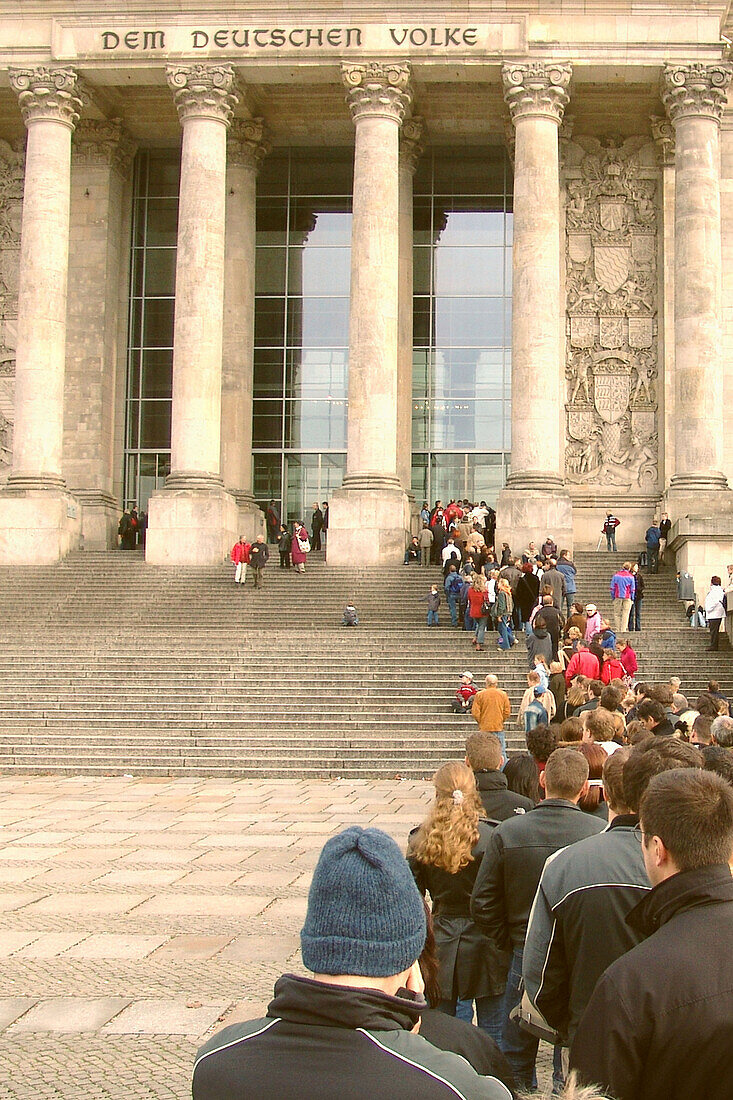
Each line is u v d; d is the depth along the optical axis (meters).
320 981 3.39
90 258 48.69
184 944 11.23
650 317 47.75
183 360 42.81
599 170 48.22
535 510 40.94
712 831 4.44
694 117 42.72
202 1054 3.41
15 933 11.65
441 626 34.53
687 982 4.11
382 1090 3.19
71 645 31.91
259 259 51.06
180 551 41.66
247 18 43.28
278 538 45.94
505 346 49.81
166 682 29.30
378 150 42.97
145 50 43.50
